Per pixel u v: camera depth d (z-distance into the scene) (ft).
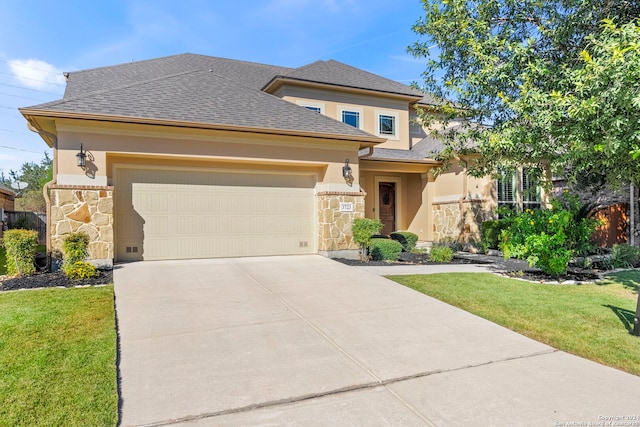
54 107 27.73
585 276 30.63
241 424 10.30
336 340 16.28
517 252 30.07
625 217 50.14
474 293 24.43
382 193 57.72
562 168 28.25
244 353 14.87
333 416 10.69
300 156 36.45
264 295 22.95
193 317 18.78
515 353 15.15
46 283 24.91
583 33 26.73
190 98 35.12
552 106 23.93
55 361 13.56
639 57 16.72
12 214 72.79
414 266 34.78
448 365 13.99
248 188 36.40
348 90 52.29
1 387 11.76
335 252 37.50
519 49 26.37
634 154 18.17
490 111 32.07
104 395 11.53
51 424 10.08
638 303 17.26
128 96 32.37
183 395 11.73
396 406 11.21
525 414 10.76
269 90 52.44
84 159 29.04
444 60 32.76
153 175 33.19
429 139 59.31
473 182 47.19
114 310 19.39
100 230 29.45
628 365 14.19
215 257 35.17
